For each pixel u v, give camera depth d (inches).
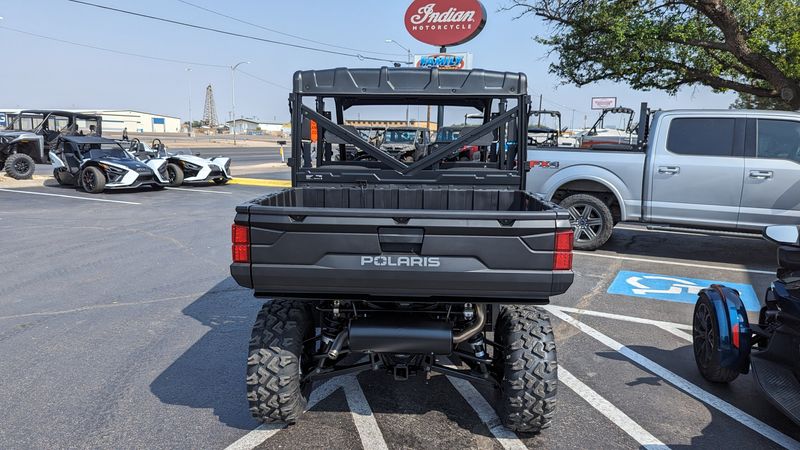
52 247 327.3
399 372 128.6
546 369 120.7
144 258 303.1
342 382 159.0
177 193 596.1
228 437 129.0
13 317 208.5
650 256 323.3
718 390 157.0
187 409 141.6
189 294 239.9
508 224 109.3
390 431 132.6
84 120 754.2
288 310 127.0
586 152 318.0
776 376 138.4
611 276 277.1
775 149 282.5
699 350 164.1
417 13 758.5
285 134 4677.7
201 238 358.3
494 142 166.2
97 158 587.8
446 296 116.3
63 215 442.9
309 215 110.2
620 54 517.7
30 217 430.9
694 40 483.2
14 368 164.2
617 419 140.0
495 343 134.5
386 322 120.6
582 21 529.0
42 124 719.1
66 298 232.2
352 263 111.3
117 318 208.8
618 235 391.9
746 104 1155.9
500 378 132.4
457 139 163.2
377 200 164.6
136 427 132.6
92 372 162.2
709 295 159.5
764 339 155.8
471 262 110.6
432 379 161.6
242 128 5310.0
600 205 319.3
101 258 301.9
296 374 123.5
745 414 143.6
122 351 177.9
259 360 121.7
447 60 773.3
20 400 144.9
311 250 111.5
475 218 109.2
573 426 136.3
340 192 163.5
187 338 189.6
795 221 278.7
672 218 302.5
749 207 285.6
